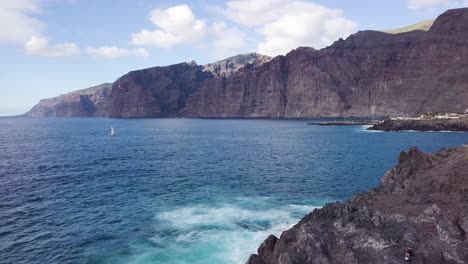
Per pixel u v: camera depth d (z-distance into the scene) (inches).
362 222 969.5
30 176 2378.2
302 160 3085.6
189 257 1058.7
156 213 1509.6
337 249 884.0
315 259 850.8
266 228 1285.7
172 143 4945.9
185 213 1496.1
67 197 1814.7
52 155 3555.6
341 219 986.1
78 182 2182.6
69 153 3740.2
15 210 1588.3
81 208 1617.9
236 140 5349.4
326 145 4301.2
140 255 1093.8
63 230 1334.9
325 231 944.3
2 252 1146.7
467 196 1093.1
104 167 2770.7
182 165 2866.6
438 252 827.4
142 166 2819.9
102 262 1067.9
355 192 1879.9
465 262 801.6
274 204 1627.7
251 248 1107.3
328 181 2159.2
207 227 1309.1
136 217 1464.1
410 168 1581.0
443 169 1418.6
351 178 2242.9
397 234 901.8
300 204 1632.6
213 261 1024.9
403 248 847.7
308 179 2226.9
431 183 1279.5
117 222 1408.7
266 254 952.9
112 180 2241.6
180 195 1825.8
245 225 1322.6
